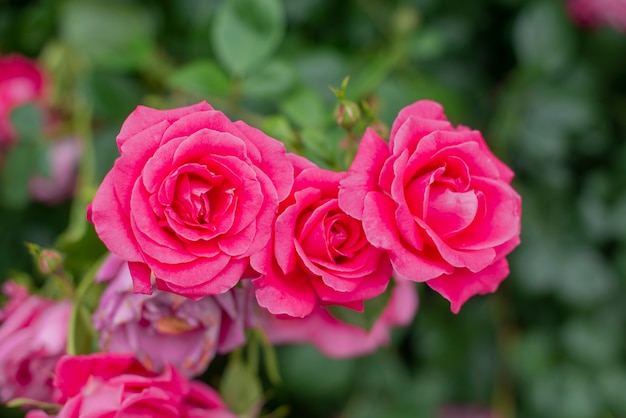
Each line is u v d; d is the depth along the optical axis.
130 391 0.51
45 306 0.55
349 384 0.68
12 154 0.66
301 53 0.67
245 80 0.61
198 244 0.48
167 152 0.47
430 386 0.69
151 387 0.51
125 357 0.51
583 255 0.71
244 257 0.47
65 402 0.52
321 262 0.48
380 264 0.49
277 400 0.70
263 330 0.56
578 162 0.73
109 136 0.66
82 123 0.67
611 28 0.70
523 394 0.72
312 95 0.60
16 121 0.66
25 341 0.54
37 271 0.69
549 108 0.70
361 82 0.63
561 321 0.73
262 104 0.66
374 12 0.70
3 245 0.70
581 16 0.69
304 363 0.67
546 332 0.72
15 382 0.54
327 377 0.67
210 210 0.48
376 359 0.69
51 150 0.67
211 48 0.68
